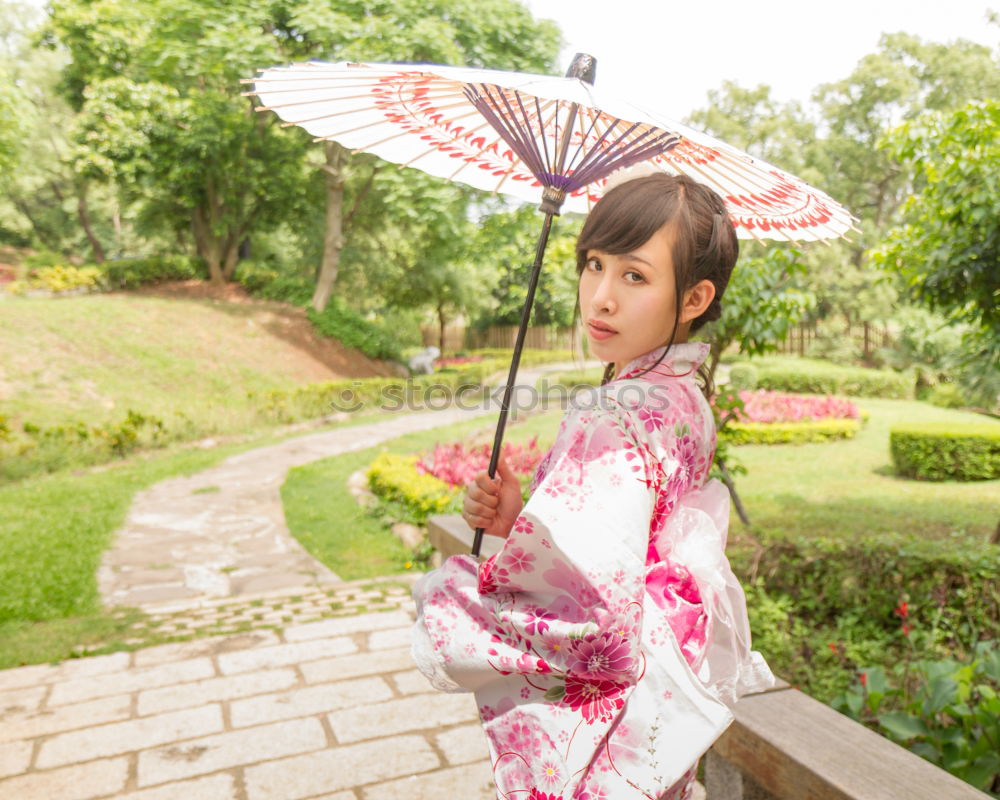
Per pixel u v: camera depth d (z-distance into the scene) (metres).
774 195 1.34
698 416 1.15
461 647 1.04
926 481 10.71
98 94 22.66
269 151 24.48
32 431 12.36
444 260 27.36
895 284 6.88
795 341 31.23
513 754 1.02
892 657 4.11
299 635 4.34
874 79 37.44
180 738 3.15
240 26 19.84
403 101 1.37
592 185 1.55
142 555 7.21
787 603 4.51
